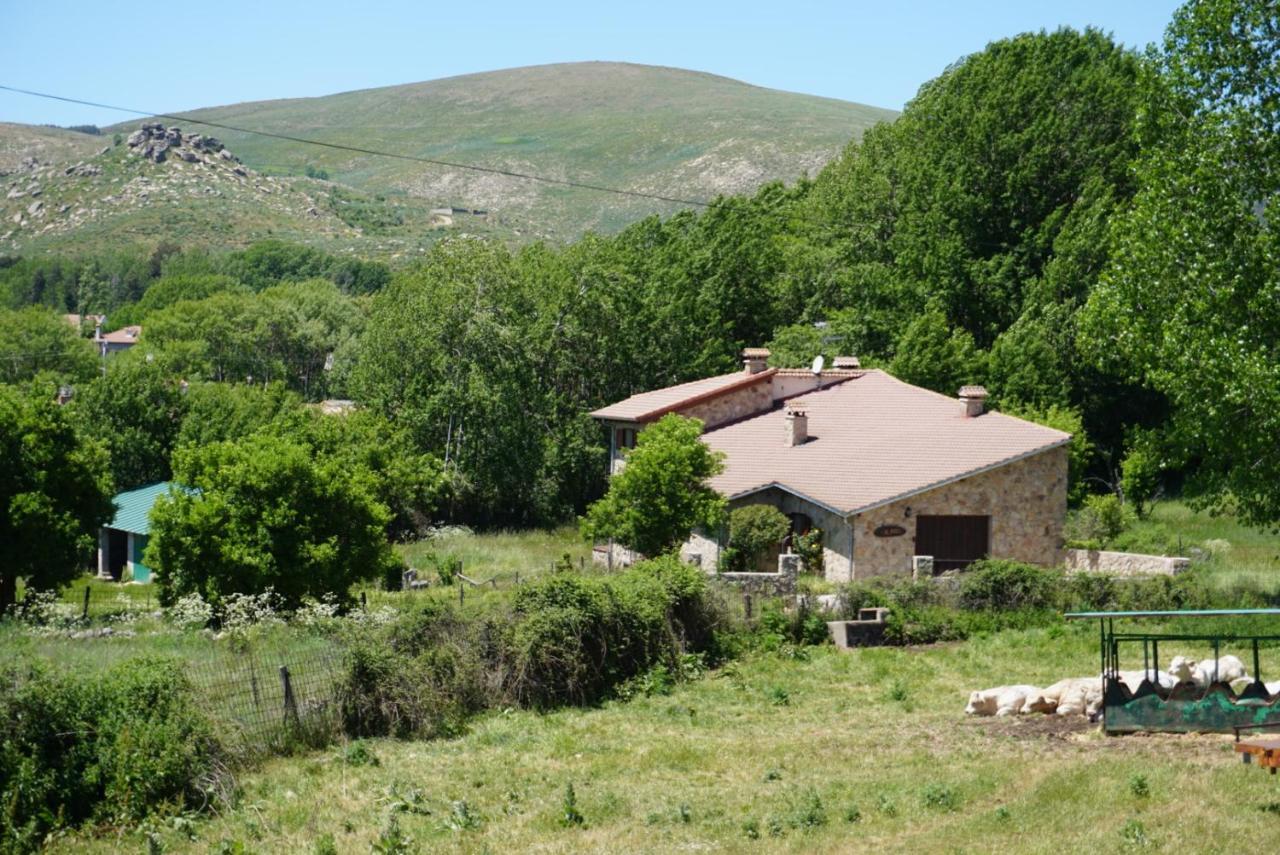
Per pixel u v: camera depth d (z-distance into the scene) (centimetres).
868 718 2291
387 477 6216
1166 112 3522
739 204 8531
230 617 2962
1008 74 6881
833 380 5094
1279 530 3559
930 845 1509
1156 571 3591
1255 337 3247
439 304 7050
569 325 7312
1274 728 1883
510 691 2483
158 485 6222
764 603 3088
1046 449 3953
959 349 5972
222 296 12494
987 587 3131
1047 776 1750
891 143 7944
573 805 1736
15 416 3762
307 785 1947
